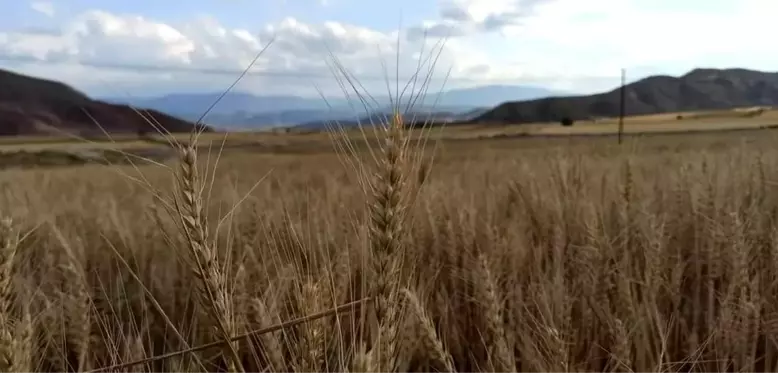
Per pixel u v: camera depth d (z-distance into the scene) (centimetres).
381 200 169
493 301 292
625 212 507
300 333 200
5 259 200
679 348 371
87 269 455
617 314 362
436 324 406
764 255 407
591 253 407
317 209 433
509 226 543
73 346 309
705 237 443
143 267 430
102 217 609
